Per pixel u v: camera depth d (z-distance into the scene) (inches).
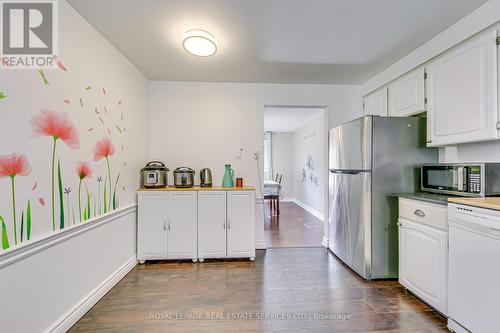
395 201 90.7
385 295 80.6
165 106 125.6
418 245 75.0
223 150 128.5
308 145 243.9
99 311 71.7
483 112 65.2
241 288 85.5
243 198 112.4
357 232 95.1
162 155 125.6
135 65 106.5
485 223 52.6
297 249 127.6
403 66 98.4
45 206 57.4
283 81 126.8
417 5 66.7
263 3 65.4
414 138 91.0
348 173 101.0
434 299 68.7
